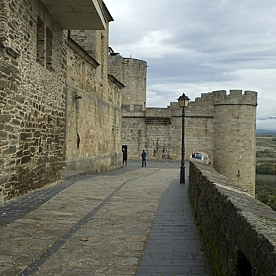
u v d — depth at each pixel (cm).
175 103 4372
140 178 2027
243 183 4128
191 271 528
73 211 941
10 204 996
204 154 3891
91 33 2495
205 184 656
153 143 4412
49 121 1395
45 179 1365
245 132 4122
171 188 1514
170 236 718
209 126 4297
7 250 620
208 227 575
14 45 1034
